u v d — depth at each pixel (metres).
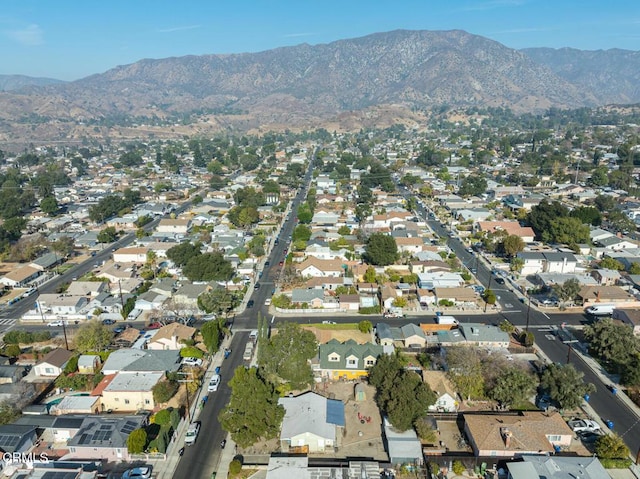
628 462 56.38
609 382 75.12
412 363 79.00
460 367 70.56
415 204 193.75
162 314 98.81
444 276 116.12
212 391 72.88
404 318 98.38
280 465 55.62
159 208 194.62
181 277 121.12
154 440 59.41
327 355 76.88
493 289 113.69
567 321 97.00
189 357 80.31
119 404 69.12
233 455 59.56
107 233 154.50
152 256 131.75
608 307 99.44
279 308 102.62
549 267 122.56
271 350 73.25
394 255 124.50
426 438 60.41
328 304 102.69
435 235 157.12
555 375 68.06
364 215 171.62
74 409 67.06
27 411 67.25
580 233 140.12
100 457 58.66
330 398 70.94
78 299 103.38
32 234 164.25
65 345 88.38
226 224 173.25
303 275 119.81
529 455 56.75
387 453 59.62
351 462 55.88
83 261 138.88
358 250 140.75
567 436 59.81
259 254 136.00
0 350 85.00
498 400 68.31
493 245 139.25
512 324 95.44
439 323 94.00
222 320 92.56
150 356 76.75
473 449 59.31
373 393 72.12
